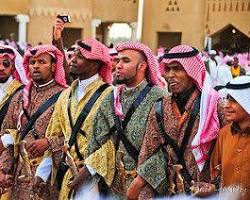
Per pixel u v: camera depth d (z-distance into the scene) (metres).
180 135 4.17
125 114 4.57
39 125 5.14
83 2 30.27
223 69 17.38
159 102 4.32
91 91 4.86
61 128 4.99
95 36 31.16
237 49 28.84
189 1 28.81
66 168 4.91
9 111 5.46
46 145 4.95
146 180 4.26
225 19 28.36
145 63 4.59
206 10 28.86
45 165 5.01
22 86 5.55
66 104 4.93
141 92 4.57
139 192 4.30
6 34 31.48
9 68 5.68
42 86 5.21
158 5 29.69
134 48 4.57
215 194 4.02
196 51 4.20
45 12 29.67
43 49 5.14
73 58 4.90
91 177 4.61
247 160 3.88
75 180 4.66
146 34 30.11
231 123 3.97
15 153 5.33
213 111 4.09
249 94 3.88
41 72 5.14
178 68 4.18
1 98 5.66
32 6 29.61
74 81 4.98
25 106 5.24
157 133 4.28
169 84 4.23
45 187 5.05
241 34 29.00
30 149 4.98
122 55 4.58
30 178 5.12
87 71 4.89
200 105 4.12
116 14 30.92
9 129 5.39
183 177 4.14
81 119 4.80
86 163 4.61
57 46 5.90
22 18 29.47
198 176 4.11
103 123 4.67
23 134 5.21
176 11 29.16
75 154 4.81
